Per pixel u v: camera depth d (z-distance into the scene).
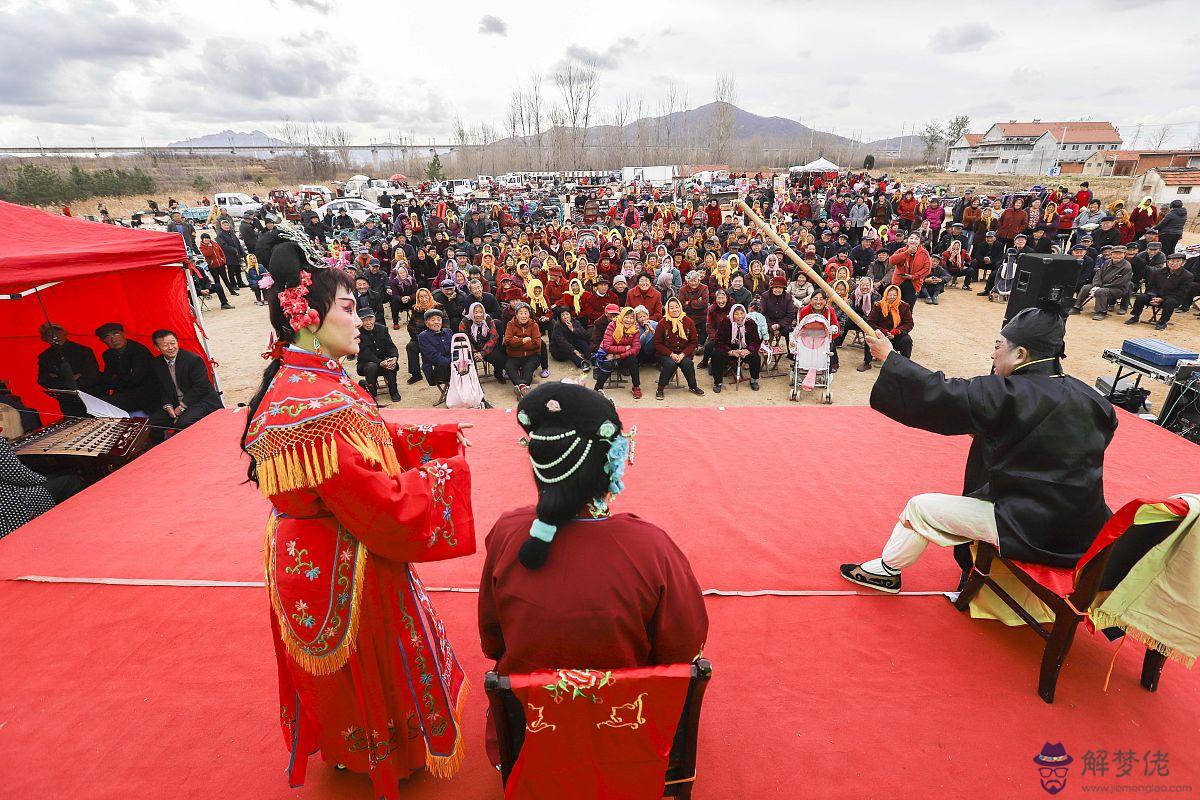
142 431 4.73
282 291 1.50
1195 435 4.84
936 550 3.21
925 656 2.49
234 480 4.12
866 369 8.30
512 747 1.48
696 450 4.37
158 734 2.20
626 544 1.38
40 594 2.96
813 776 1.99
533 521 1.44
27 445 4.39
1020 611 2.41
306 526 1.58
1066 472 2.18
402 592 1.73
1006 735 2.13
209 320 11.67
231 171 60.22
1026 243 12.16
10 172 40.22
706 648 2.55
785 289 8.48
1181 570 1.97
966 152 75.06
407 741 1.81
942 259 13.55
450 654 1.96
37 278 3.99
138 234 5.03
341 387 1.56
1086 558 2.01
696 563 3.10
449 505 1.62
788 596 2.85
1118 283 10.02
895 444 4.45
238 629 2.71
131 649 2.60
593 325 8.46
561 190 36.59
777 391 7.66
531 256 12.32
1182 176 26.52
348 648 1.62
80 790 2.00
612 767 1.43
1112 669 2.41
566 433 1.30
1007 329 2.34
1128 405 5.75
